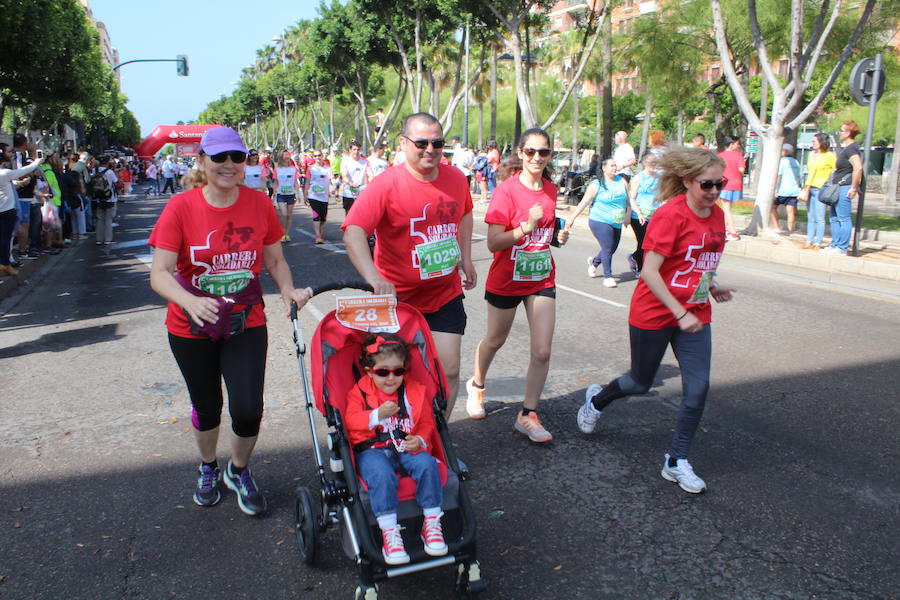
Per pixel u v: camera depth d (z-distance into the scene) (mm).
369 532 2945
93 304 9555
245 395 3596
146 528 3801
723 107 38938
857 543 3588
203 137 3377
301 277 11070
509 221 4570
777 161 14039
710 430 4996
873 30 21094
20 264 11969
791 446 4719
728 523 3783
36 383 6215
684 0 25750
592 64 38688
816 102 13500
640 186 9773
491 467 4473
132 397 5809
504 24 26312
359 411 3295
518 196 4602
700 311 4113
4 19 18938
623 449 4711
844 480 4246
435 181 3965
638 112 61281
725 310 8523
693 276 3998
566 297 9320
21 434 5070
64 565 3461
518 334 7637
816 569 3371
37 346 7445
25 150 13609
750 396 5629
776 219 14430
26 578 3354
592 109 63719
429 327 4137
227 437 4965
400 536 2955
